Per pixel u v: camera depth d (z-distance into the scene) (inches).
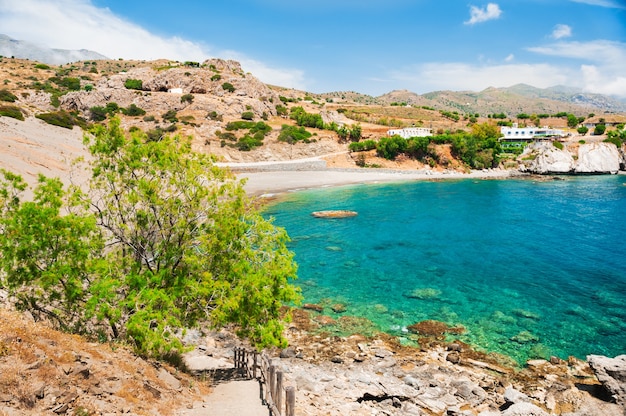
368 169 4611.2
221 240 624.4
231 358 826.2
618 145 5098.4
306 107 7381.9
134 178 640.4
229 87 6008.9
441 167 4916.3
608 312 1103.6
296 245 1828.2
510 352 897.5
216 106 5388.8
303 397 646.5
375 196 3280.0
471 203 2955.2
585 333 984.9
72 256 556.4
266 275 651.5
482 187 3794.3
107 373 418.0
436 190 3607.3
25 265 550.9
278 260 671.8
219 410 474.0
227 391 566.3
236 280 635.5
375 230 2119.8
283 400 612.1
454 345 924.6
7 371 321.7
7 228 536.7
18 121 2527.1
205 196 644.1
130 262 605.9
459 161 4980.3
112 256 621.6
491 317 1077.8
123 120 4781.0
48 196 558.3
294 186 3750.0
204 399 511.8
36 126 2736.2
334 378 753.6
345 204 2910.9
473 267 1508.4
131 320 527.2
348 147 5162.4
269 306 626.2
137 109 5027.1
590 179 4375.0
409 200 3090.6
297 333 989.2
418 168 4864.7
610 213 2561.5
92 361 424.8
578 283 1333.7
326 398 656.4
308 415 566.9
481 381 772.0
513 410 614.5
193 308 636.7
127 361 480.7
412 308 1139.9
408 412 644.1
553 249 1750.7
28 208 529.7
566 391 717.9
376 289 1285.7
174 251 616.4
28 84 6008.9
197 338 917.8
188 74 6003.9
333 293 1254.3
